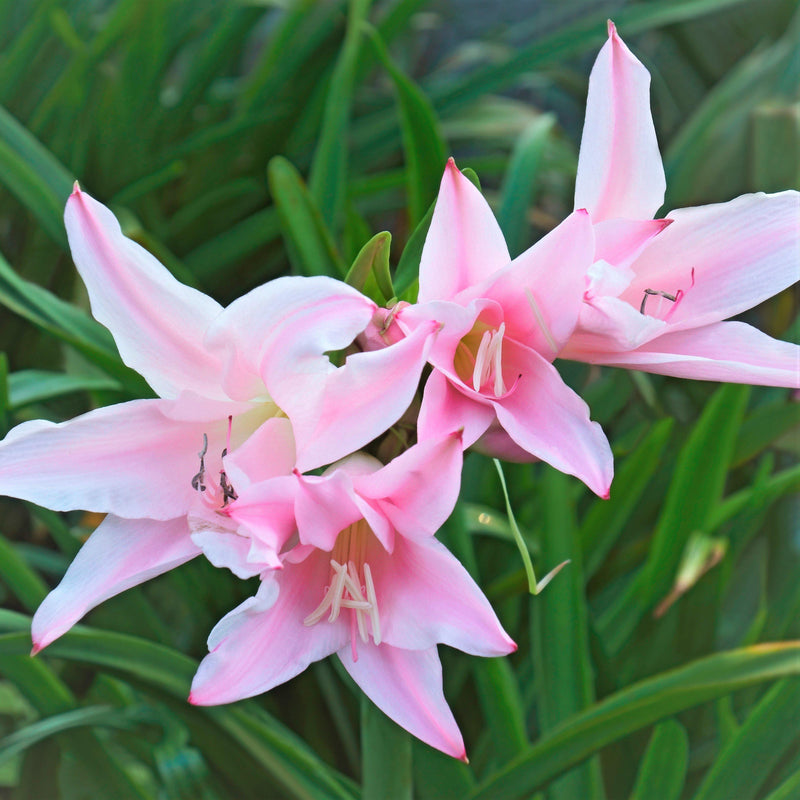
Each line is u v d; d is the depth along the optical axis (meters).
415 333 0.57
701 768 0.81
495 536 0.84
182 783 0.73
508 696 0.75
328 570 0.60
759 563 0.98
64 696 0.75
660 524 0.79
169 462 0.60
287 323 0.57
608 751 0.78
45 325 0.76
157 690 0.69
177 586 0.83
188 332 0.60
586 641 0.77
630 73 0.62
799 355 0.61
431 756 0.73
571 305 0.59
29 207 0.83
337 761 0.85
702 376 0.61
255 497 0.57
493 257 0.60
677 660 0.80
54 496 0.59
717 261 0.63
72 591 0.59
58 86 0.99
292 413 0.58
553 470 0.75
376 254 0.61
